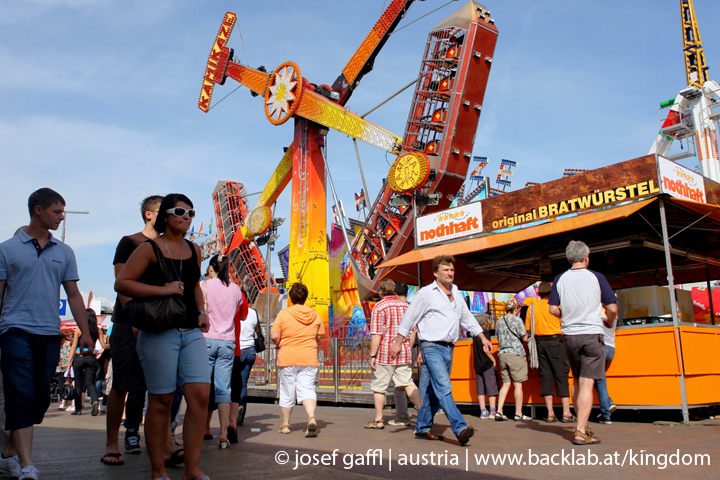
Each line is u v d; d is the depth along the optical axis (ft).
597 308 17.52
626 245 32.45
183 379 12.00
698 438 18.22
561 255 36.19
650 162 25.48
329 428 24.49
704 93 105.50
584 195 27.81
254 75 86.53
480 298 78.02
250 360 26.25
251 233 97.14
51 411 41.73
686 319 32.09
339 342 40.52
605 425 22.97
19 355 13.34
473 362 29.40
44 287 14.17
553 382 25.64
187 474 11.78
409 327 19.51
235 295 20.56
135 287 11.43
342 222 71.82
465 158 59.57
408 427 24.30
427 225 35.88
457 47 60.29
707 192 28.81
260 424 26.63
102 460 15.75
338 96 74.38
